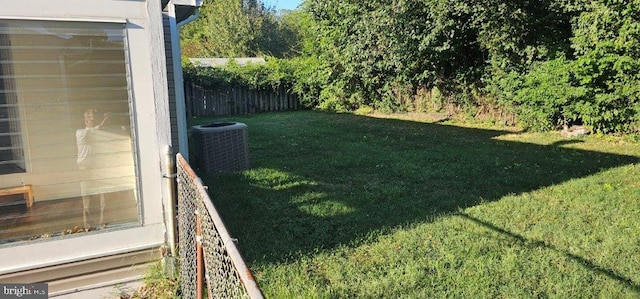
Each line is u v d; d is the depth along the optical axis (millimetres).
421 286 3164
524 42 10375
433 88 13266
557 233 4043
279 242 3939
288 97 17531
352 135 10469
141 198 3215
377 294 3064
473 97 12164
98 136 3914
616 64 8430
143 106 3137
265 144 9258
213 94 15984
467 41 11797
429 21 11562
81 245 3096
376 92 15180
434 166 6930
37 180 4133
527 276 3252
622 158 7258
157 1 3082
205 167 6590
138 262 3273
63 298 3037
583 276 3223
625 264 3395
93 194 3934
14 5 2742
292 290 3111
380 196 5340
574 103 9297
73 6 2873
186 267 2846
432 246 3832
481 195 5316
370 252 3748
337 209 4859
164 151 3207
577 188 5465
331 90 16469
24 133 4098
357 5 12906
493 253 3652
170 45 5230
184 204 2916
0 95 3994
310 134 10695
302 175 6477
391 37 12094
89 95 4004
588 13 8883
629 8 8023
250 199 5230
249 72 16547
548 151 8008
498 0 10172
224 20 33844
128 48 3051
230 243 1479
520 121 10867
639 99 8523
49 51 4020
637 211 4586
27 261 2961
